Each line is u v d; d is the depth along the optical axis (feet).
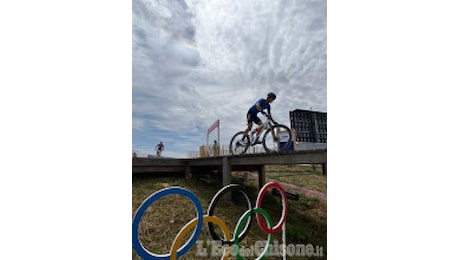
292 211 12.41
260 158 12.21
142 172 10.52
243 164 12.07
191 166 11.23
